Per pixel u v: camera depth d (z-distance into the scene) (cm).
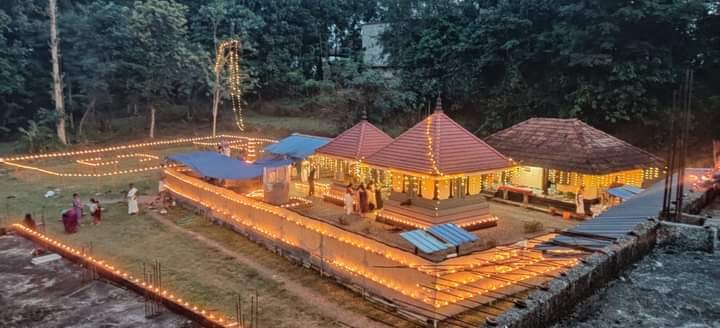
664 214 1111
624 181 2647
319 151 2914
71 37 4622
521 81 4244
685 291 779
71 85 4919
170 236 2295
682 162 1109
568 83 3844
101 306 1426
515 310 649
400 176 2370
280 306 1569
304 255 1920
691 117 3450
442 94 4850
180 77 4991
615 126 3812
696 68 3703
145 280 1714
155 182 3422
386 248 1585
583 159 2528
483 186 2784
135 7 4719
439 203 2177
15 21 4578
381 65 5841
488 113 4488
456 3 5031
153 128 5134
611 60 3453
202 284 1739
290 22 6581
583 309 723
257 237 2198
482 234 2200
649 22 3553
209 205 2591
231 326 1332
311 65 6725
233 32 5594
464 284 1498
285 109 6078
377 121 4678
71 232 2312
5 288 1549
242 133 5344
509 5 4306
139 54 4706
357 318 1491
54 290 1540
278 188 2669
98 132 5075
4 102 4716
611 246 880
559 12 3791
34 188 3181
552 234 1761
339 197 2764
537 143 2831
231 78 5219
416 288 1468
